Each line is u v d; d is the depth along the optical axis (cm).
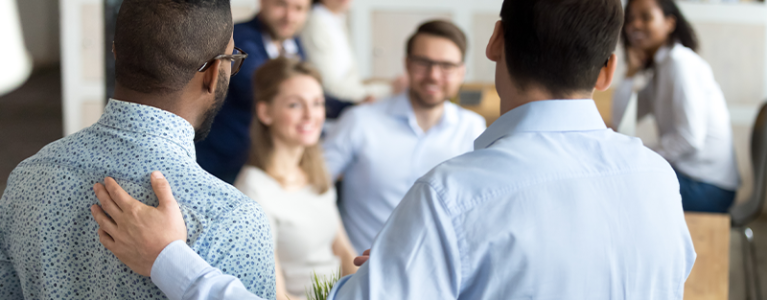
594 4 76
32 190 76
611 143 80
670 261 79
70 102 397
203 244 70
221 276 69
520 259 71
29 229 75
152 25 71
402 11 417
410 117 208
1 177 417
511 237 71
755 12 401
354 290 73
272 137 171
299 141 170
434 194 72
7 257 82
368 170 210
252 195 165
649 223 77
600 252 73
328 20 313
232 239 71
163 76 73
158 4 71
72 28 389
